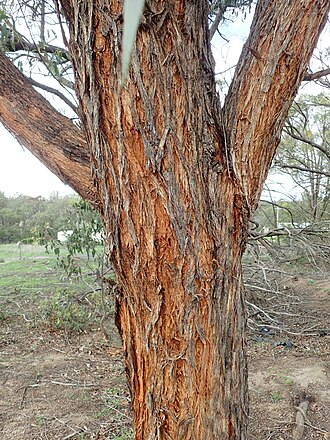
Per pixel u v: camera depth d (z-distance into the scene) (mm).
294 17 1196
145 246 1222
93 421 2896
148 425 1341
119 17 1083
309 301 5980
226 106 1354
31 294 6281
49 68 2566
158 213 1201
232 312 1350
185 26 1176
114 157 1195
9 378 3586
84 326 4938
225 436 1350
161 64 1146
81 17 1141
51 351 4246
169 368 1285
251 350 4344
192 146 1209
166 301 1257
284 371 3771
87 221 4539
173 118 1174
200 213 1232
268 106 1259
